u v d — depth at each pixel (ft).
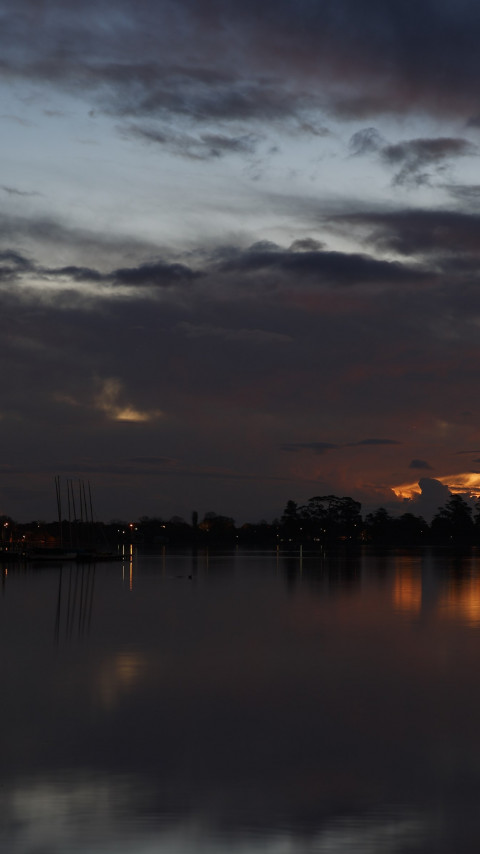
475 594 239.91
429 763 73.05
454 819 60.80
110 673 110.83
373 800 64.39
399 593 243.81
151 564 471.21
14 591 252.42
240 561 520.01
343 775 69.92
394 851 55.62
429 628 158.10
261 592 248.32
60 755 74.90
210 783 67.87
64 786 67.21
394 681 106.01
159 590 257.14
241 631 153.38
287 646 134.72
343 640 142.00
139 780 68.54
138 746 77.71
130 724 85.30
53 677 107.96
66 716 88.22
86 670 112.88
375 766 72.23
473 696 97.66
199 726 84.53
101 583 292.20
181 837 57.88
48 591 252.62
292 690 100.89
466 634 149.59
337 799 64.59
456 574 352.69
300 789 66.64
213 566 441.27
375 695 98.12
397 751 76.38
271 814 61.67
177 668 114.62
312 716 88.58
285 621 169.37
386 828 59.26
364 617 177.37
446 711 90.58
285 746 77.92
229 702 94.53
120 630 154.81
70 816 61.31
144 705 93.09
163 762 73.00
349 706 92.89
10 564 465.47
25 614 183.21
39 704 93.35
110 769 71.20
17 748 76.95
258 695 98.02
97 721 86.33
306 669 114.32
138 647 133.18
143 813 61.82
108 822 60.29
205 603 211.00
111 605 205.05
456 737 80.84
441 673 111.45
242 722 86.12
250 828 59.26
